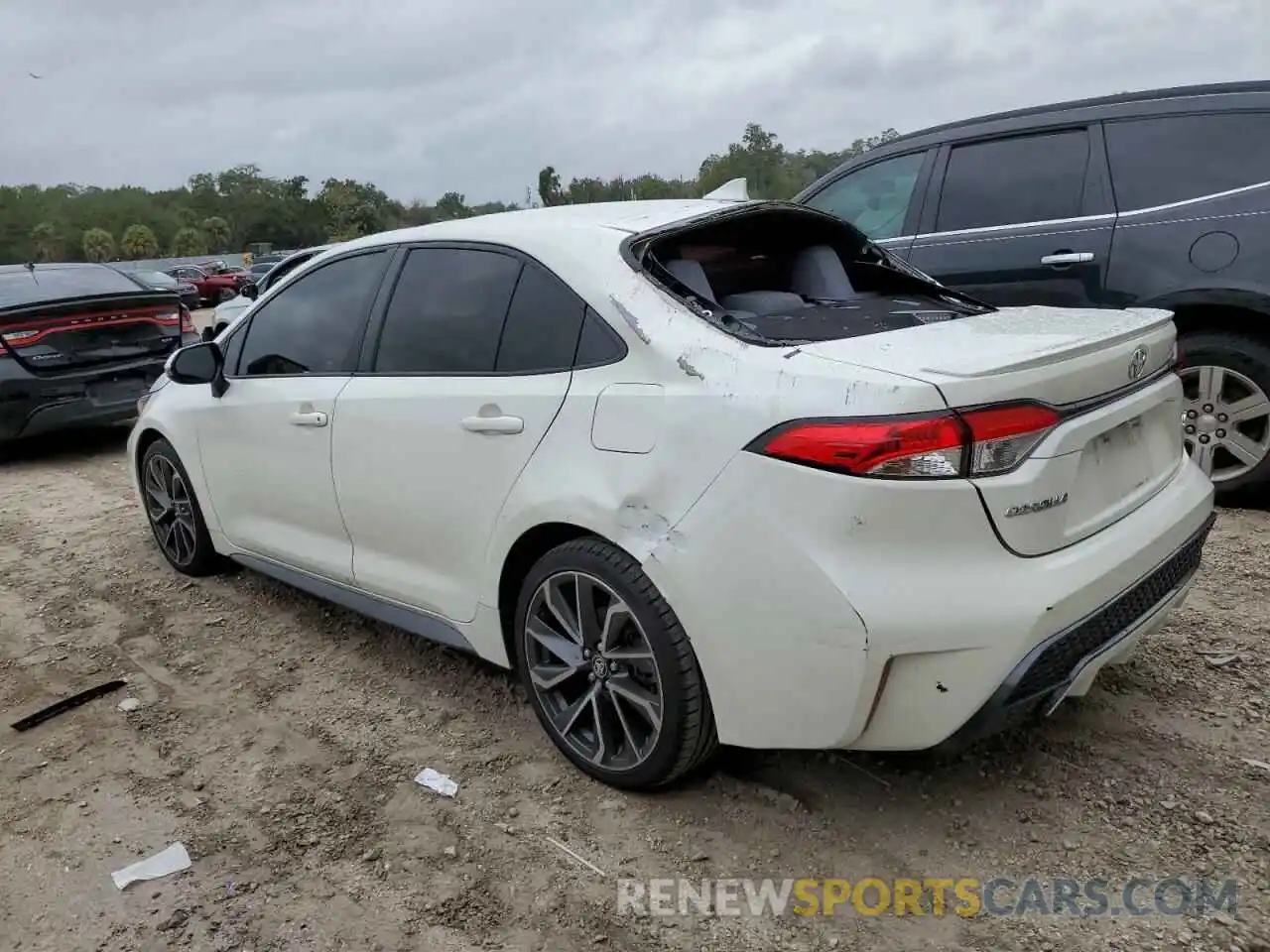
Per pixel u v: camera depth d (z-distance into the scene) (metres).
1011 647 2.08
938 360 2.18
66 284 7.75
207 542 4.43
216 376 3.93
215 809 2.75
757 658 2.25
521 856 2.48
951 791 2.63
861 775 2.73
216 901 2.37
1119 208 4.60
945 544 2.08
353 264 3.50
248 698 3.40
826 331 2.61
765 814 2.58
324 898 2.37
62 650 3.89
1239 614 3.54
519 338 2.83
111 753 3.09
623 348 2.55
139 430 4.57
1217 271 4.31
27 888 2.46
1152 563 2.43
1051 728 2.89
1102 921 2.15
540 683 2.83
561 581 2.69
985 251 4.95
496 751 2.97
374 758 2.97
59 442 8.22
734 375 2.30
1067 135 4.81
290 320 3.72
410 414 3.04
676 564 2.33
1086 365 2.30
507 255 2.94
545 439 2.65
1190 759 2.71
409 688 3.41
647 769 2.58
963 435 2.06
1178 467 2.79
